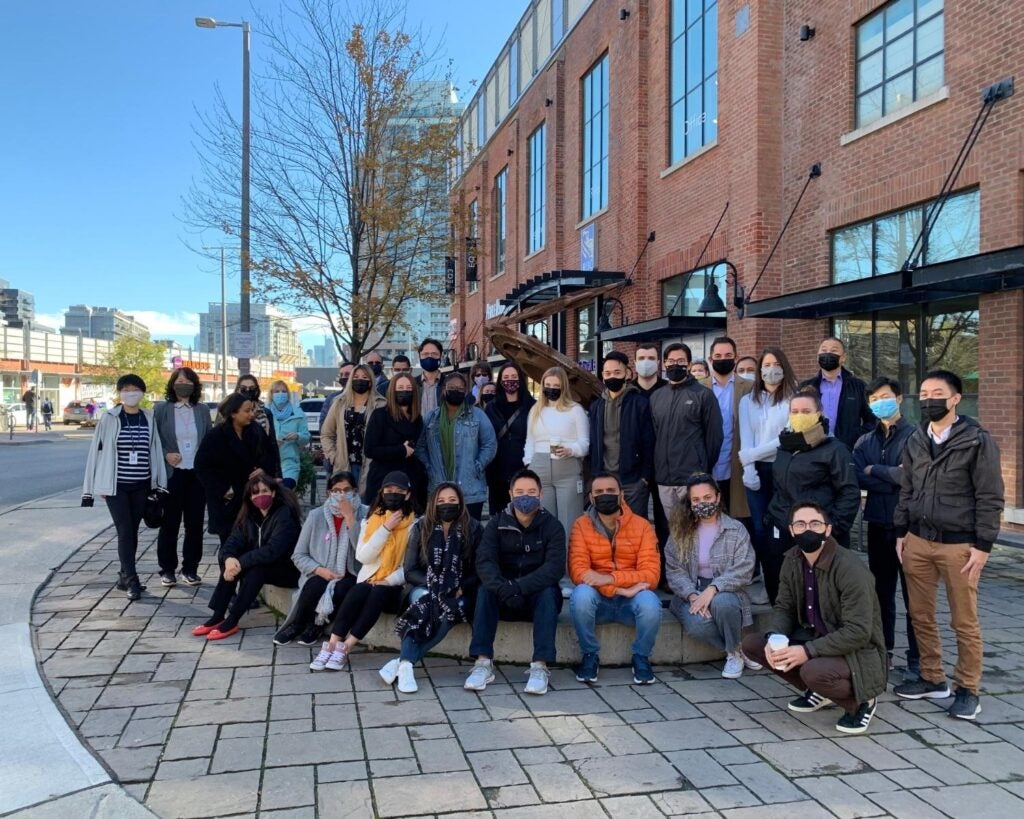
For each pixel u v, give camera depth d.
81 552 8.66
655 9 16.56
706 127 14.77
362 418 7.47
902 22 10.76
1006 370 9.26
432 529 5.29
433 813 3.33
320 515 5.80
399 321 13.70
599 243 19.39
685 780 3.65
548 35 23.30
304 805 3.39
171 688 4.75
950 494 4.44
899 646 5.70
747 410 5.86
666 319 13.91
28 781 3.54
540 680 4.79
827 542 4.39
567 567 5.45
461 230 13.96
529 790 3.54
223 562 5.81
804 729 4.27
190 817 3.29
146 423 6.85
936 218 9.64
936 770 3.77
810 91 12.35
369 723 4.27
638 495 5.87
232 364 86.12
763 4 12.91
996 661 5.29
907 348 10.80
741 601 5.29
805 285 12.48
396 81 12.66
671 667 5.34
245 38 14.60
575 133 21.09
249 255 12.72
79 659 5.23
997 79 9.29
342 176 12.86
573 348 21.08
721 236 13.95
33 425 44.22
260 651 5.48
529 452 6.22
